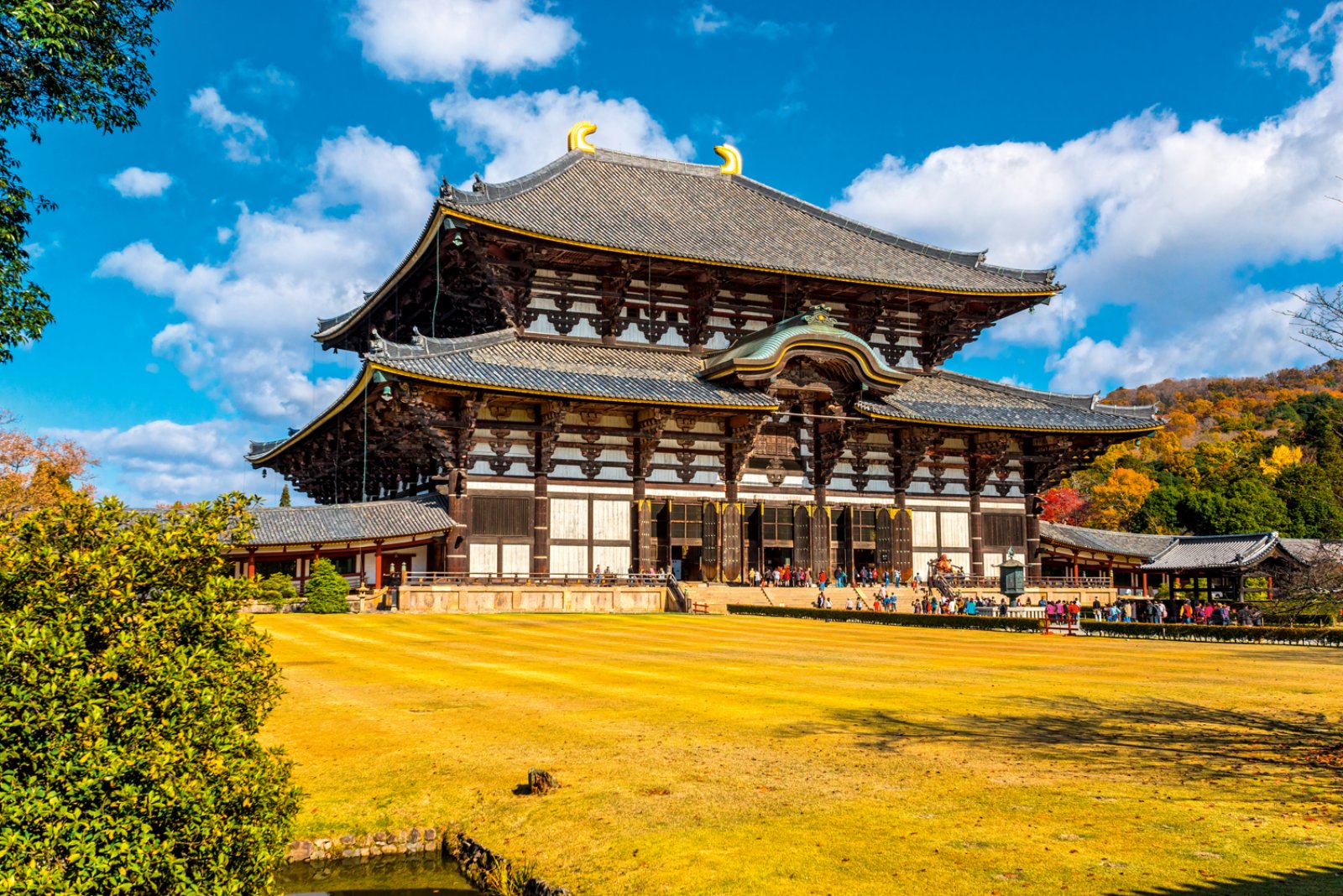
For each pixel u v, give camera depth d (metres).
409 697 23.77
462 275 66.25
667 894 11.74
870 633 44.31
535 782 15.83
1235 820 13.71
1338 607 24.78
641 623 48.88
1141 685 26.17
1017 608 64.19
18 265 18.22
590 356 66.81
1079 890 11.25
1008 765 16.81
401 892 13.43
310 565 58.59
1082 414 77.69
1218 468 142.50
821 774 16.33
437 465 65.81
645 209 75.44
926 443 73.94
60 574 9.67
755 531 69.12
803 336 66.19
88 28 18.20
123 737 9.31
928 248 83.38
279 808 10.80
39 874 8.55
